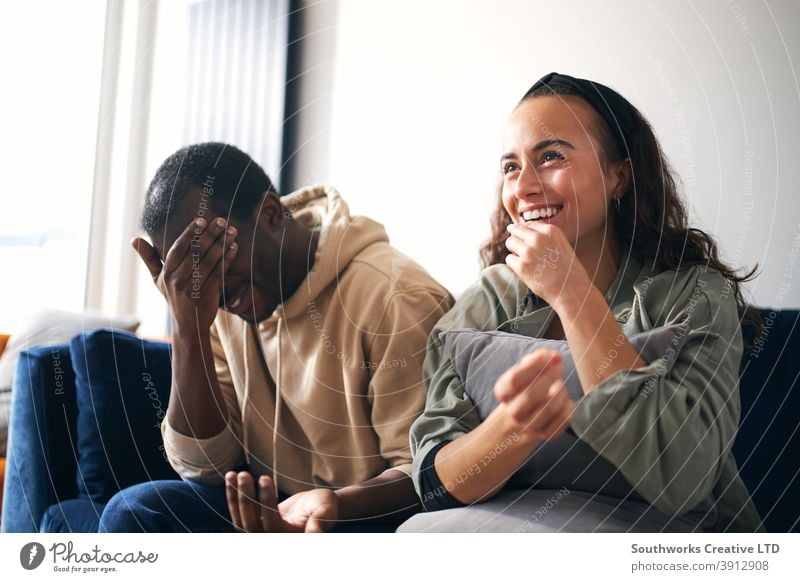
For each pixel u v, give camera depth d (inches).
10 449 38.5
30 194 73.6
